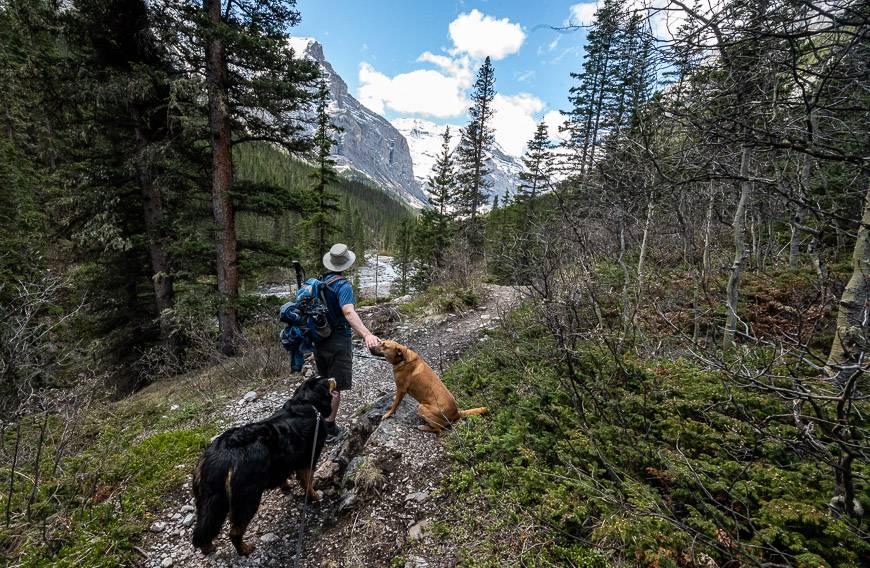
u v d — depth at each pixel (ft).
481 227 52.75
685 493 6.06
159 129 21.88
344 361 9.48
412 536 6.57
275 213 23.13
